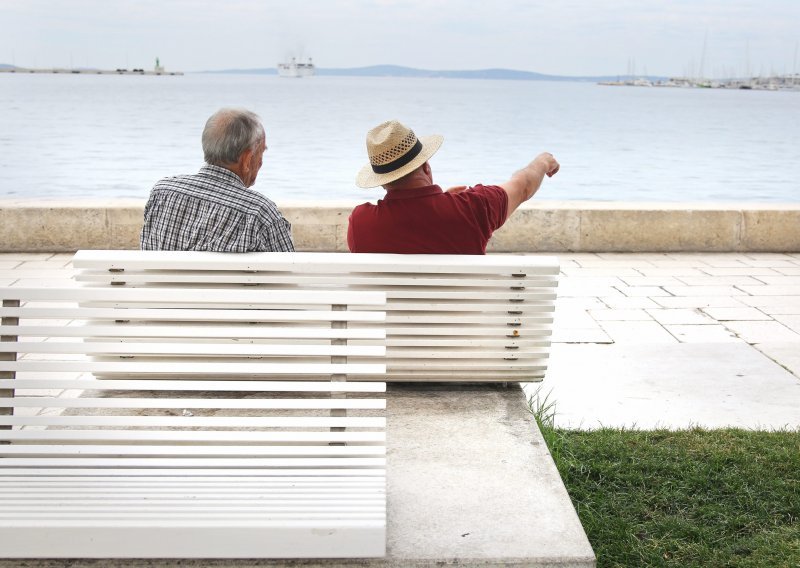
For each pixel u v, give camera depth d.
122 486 2.41
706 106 120.75
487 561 2.36
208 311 2.67
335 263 3.00
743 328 5.97
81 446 2.54
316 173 30.06
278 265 2.97
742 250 8.70
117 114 62.41
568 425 4.19
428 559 2.35
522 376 3.36
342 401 2.57
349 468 2.53
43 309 2.66
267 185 26.77
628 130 58.78
